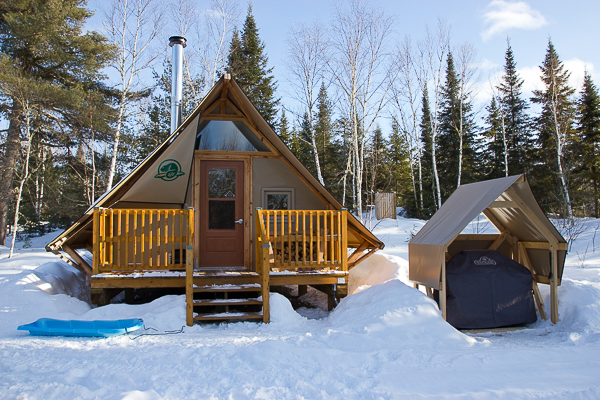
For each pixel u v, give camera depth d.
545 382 3.54
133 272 6.59
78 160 20.44
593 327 5.52
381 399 3.14
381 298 5.77
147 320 5.62
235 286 6.44
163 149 6.87
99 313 5.90
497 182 5.96
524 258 6.83
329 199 7.93
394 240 17.39
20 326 5.07
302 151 28.73
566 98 28.17
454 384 3.48
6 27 17.27
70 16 18.20
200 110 6.99
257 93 27.23
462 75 21.52
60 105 16.98
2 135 18.69
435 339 5.01
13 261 12.13
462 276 5.97
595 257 11.54
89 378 3.52
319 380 3.54
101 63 18.36
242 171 8.09
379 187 30.09
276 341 4.34
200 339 5.00
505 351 4.41
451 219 6.10
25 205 21.92
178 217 7.87
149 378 3.51
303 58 17.94
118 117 17.16
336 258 7.31
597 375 3.72
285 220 8.04
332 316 6.14
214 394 3.22
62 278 7.56
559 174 21.98
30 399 3.09
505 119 29.06
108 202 7.05
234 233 7.95
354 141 17.25
